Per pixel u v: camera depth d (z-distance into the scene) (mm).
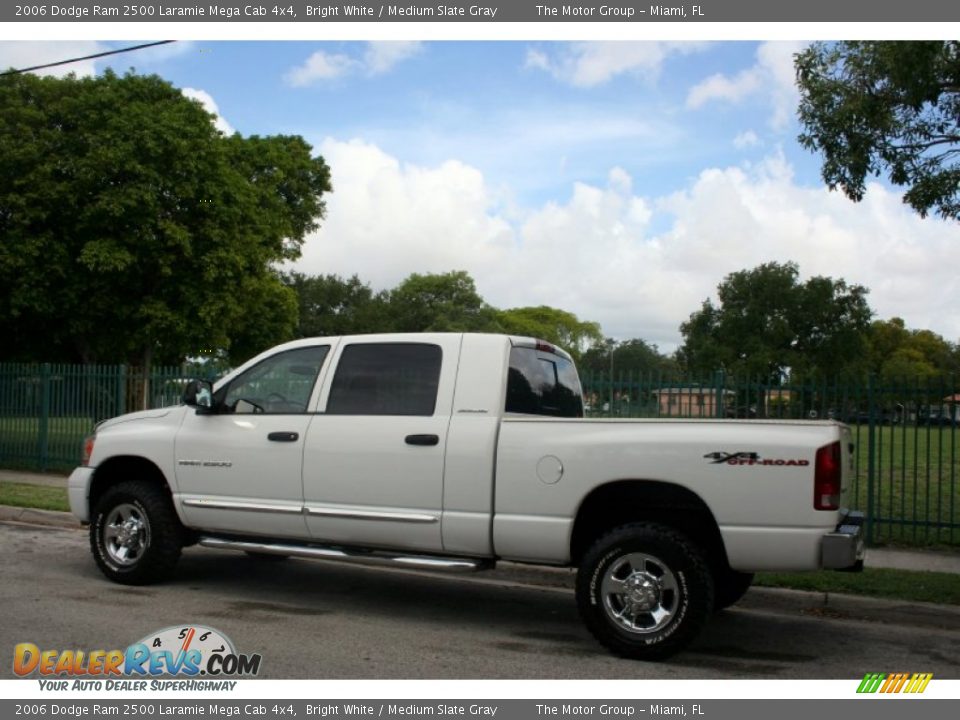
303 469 7406
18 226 19031
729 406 11211
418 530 6949
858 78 9672
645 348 102188
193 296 21781
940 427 10641
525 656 6344
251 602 7793
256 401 7898
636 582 6219
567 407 8109
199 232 21984
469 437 6824
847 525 6211
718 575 7293
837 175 9789
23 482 15148
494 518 6699
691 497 6324
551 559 6613
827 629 7426
